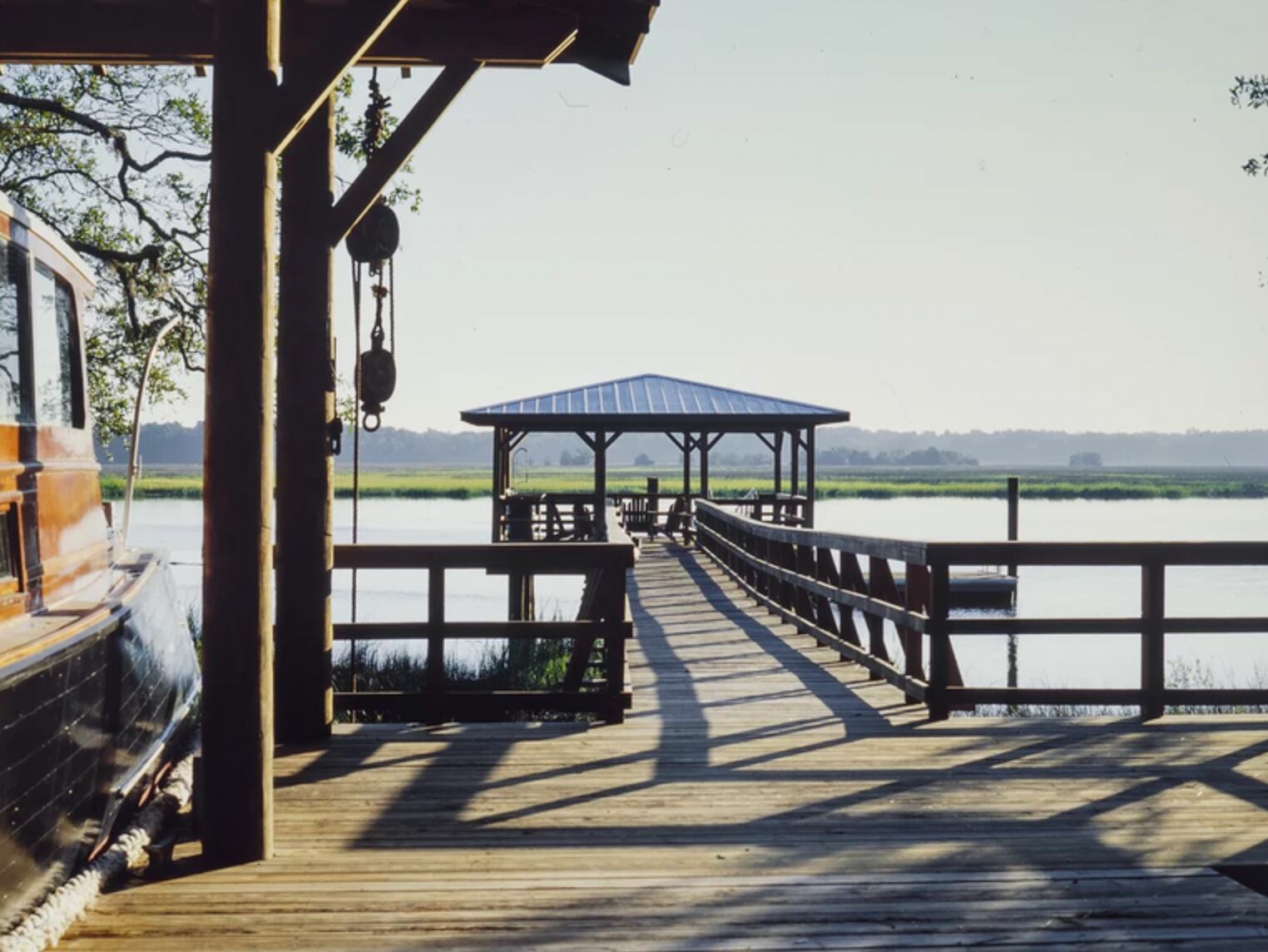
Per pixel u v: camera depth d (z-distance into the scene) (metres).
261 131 4.12
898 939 3.45
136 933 3.49
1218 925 3.56
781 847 4.36
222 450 4.12
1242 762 5.70
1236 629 6.72
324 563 6.10
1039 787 5.23
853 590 9.05
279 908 3.70
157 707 5.44
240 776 4.16
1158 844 4.38
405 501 81.88
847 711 7.08
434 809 4.86
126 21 5.86
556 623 6.63
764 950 3.37
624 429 21.23
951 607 22.67
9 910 3.35
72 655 3.86
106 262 14.96
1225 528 49.47
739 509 23.25
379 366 6.22
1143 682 6.79
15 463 4.06
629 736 6.29
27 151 15.10
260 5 4.13
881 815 4.79
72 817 3.89
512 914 3.65
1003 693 6.80
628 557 6.65
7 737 3.29
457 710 6.52
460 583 28.89
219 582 4.14
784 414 20.39
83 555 5.01
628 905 3.73
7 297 4.11
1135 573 32.50
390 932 3.50
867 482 132.50
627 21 5.60
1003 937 3.46
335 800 4.99
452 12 5.80
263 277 4.14
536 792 5.14
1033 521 56.75
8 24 5.84
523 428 20.47
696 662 9.14
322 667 6.12
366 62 5.90
